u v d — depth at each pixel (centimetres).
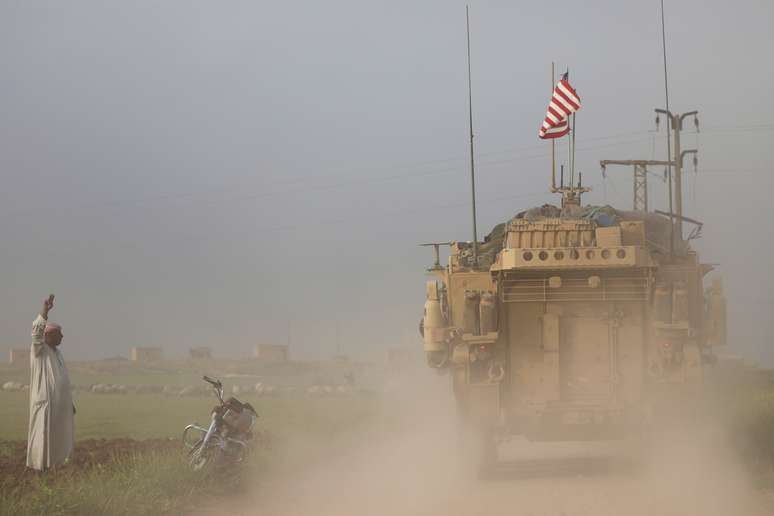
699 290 2705
